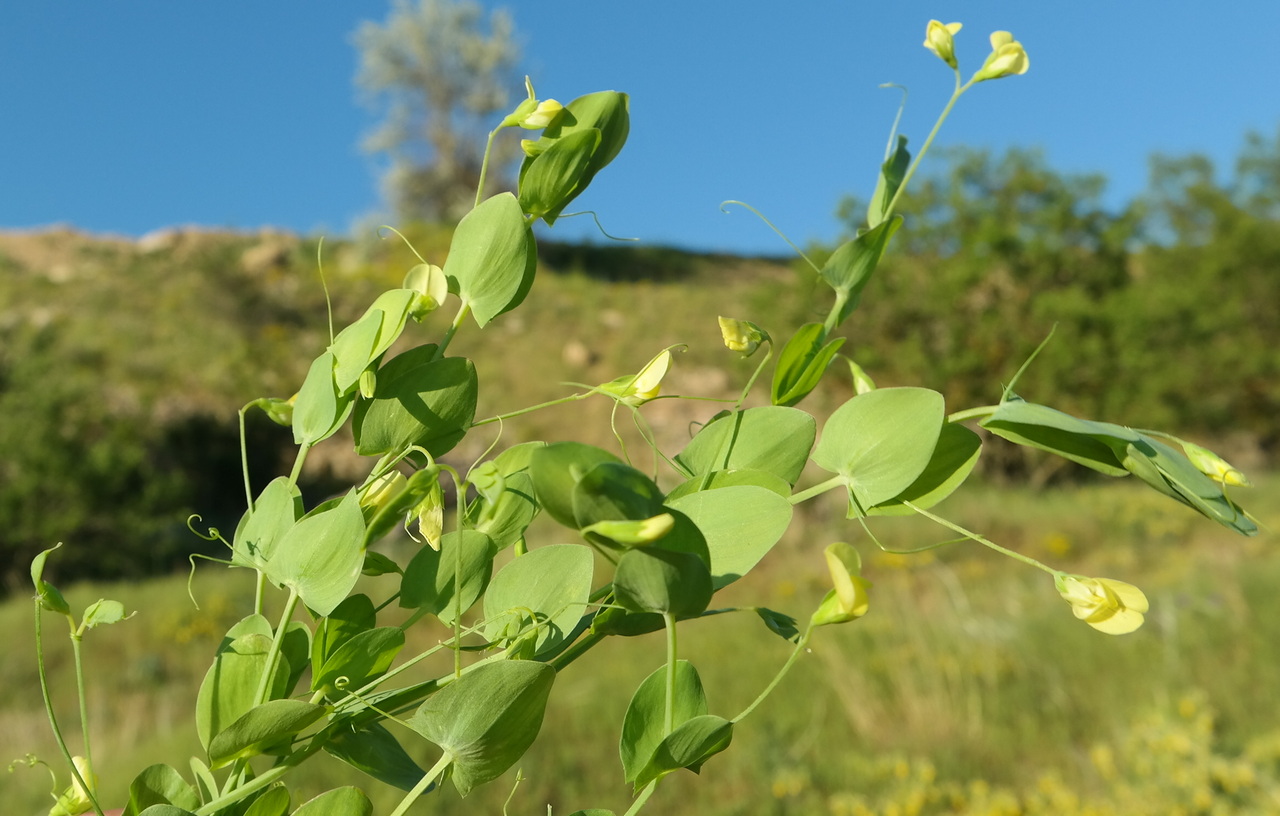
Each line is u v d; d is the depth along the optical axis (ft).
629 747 1.93
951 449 2.22
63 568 36.60
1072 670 16.46
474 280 2.34
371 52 88.84
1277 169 61.00
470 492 2.45
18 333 57.36
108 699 21.85
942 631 19.20
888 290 47.80
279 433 51.70
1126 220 49.19
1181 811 11.28
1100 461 2.12
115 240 81.97
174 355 57.98
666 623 1.67
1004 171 51.19
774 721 15.34
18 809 14.28
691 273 91.50
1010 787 13.05
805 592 28.14
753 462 2.31
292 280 71.87
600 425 54.80
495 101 88.58
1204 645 16.74
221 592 30.42
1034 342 45.21
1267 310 51.90
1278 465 46.37
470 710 1.87
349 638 2.25
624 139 2.50
